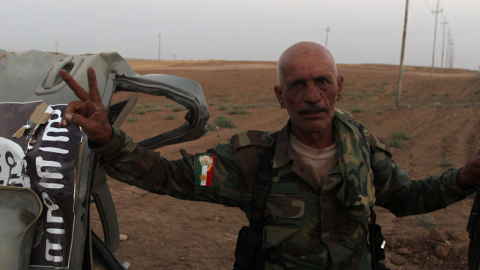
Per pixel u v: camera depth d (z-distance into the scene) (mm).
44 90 1986
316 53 1687
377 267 1824
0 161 1809
